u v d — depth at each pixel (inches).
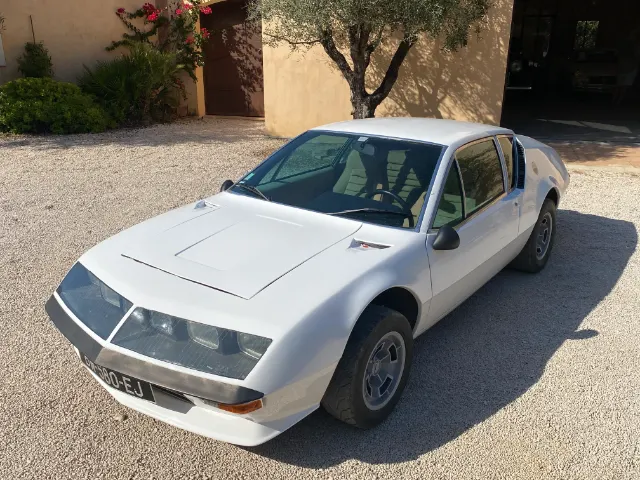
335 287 112.7
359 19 304.2
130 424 124.2
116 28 536.7
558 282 201.8
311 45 406.3
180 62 539.2
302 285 112.5
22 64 475.2
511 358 153.3
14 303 177.8
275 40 363.6
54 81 468.8
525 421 127.3
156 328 106.3
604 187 313.4
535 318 175.6
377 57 408.2
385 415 125.5
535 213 191.5
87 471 110.7
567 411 130.9
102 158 374.0
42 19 485.4
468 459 115.6
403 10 297.7
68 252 218.4
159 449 117.1
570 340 162.6
